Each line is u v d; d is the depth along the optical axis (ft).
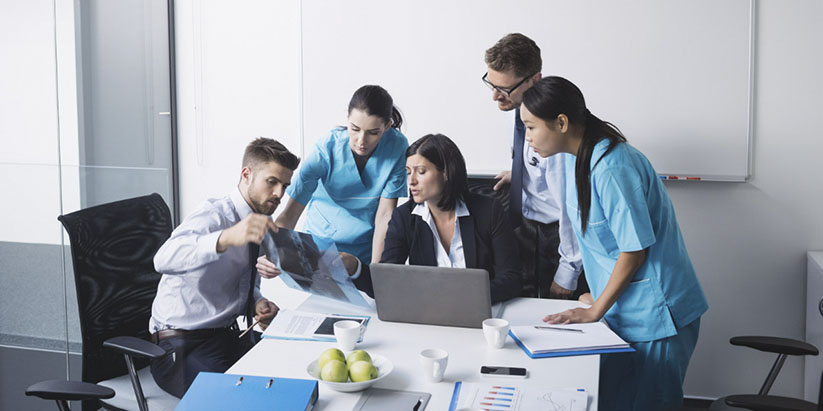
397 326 7.03
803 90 9.22
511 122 9.98
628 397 7.39
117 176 10.69
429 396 5.35
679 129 9.61
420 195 9.93
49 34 9.84
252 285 9.51
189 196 11.53
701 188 9.73
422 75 10.28
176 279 8.64
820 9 9.05
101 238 7.39
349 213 10.66
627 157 7.01
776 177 9.44
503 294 7.97
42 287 9.46
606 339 6.45
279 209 10.94
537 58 9.88
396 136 10.41
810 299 9.21
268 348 6.43
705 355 10.00
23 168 9.52
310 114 10.78
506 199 10.07
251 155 11.07
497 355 6.21
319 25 10.64
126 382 7.40
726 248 9.74
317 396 5.26
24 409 9.30
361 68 10.52
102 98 10.49
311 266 8.84
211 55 11.19
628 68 9.66
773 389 9.81
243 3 10.98
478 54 10.05
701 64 9.44
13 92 9.73
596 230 7.29
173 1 11.27
